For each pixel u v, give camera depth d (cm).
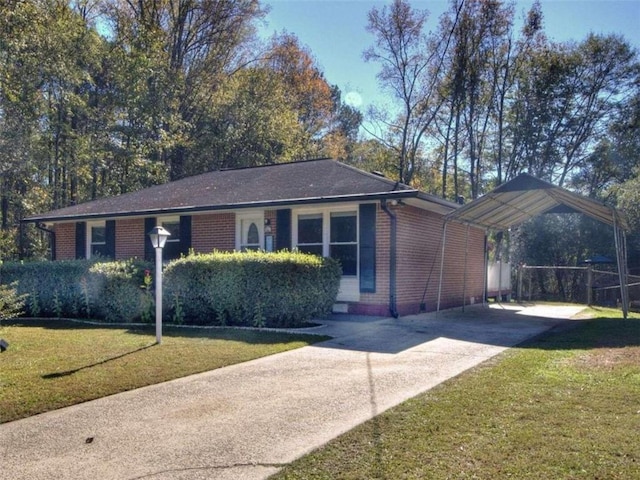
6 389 549
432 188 2952
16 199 2116
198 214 1438
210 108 2788
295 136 3069
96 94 2369
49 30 1964
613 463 341
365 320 1121
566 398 495
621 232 1327
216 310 1044
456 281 1573
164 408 493
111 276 1130
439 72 2662
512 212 1500
